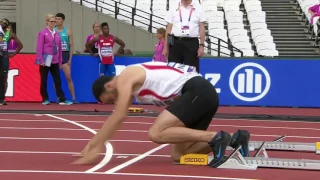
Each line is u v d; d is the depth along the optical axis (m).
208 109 13.12
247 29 46.53
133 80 12.60
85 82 31.22
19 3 45.28
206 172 12.59
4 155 14.80
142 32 42.38
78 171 12.53
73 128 20.84
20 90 31.31
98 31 31.19
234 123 23.75
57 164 13.43
